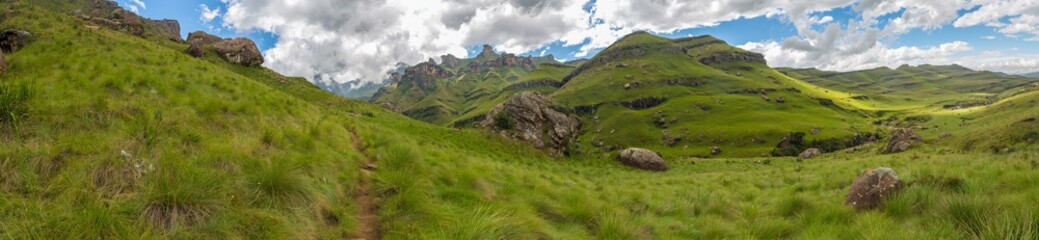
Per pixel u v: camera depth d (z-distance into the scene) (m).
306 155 10.41
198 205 5.64
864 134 159.38
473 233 6.11
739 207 12.52
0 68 12.41
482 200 9.71
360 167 11.97
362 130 20.64
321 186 8.47
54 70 13.04
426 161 14.09
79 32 27.81
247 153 8.95
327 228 7.00
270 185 7.06
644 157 49.72
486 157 33.50
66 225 4.68
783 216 10.66
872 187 10.20
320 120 16.41
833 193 14.21
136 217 5.22
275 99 19.22
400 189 8.76
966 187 9.80
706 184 22.44
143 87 12.60
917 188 9.42
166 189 5.55
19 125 7.09
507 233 6.62
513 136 54.31
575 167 41.25
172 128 9.29
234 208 6.07
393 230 7.00
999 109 173.62
